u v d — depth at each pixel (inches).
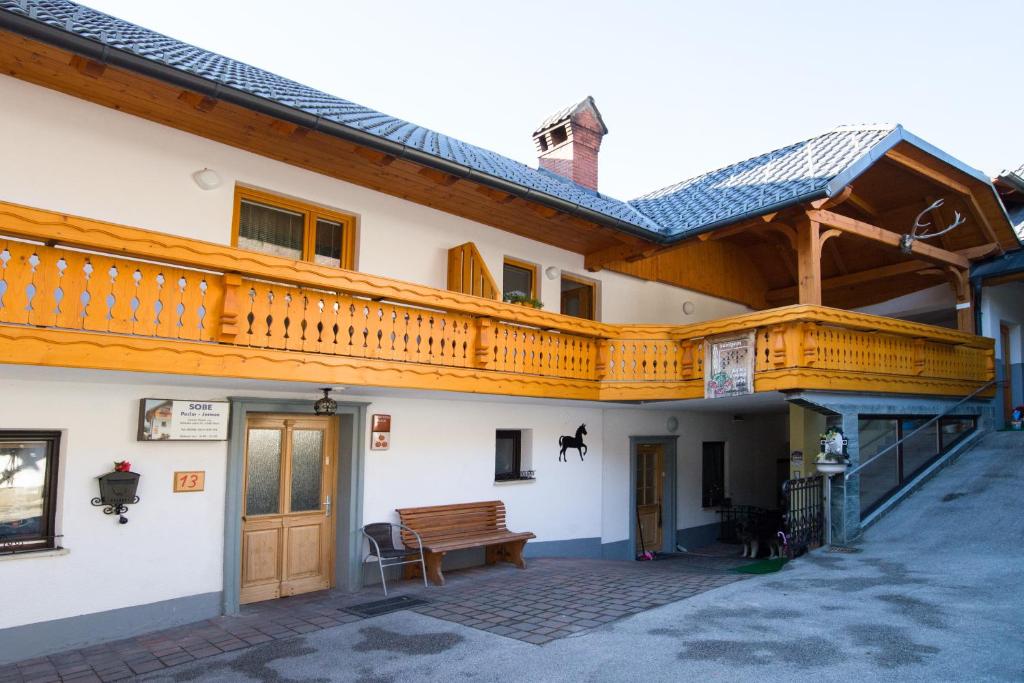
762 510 565.0
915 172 454.3
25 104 269.6
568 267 476.7
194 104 277.1
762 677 201.5
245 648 258.8
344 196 364.8
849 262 568.1
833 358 377.4
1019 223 545.6
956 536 359.3
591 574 381.7
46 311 222.8
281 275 269.9
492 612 295.9
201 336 256.4
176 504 295.1
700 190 517.7
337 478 361.7
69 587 264.4
